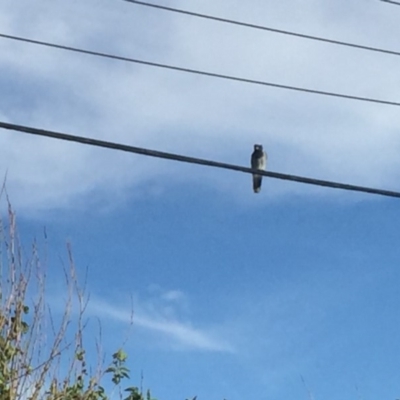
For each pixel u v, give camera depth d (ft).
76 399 45.73
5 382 44.50
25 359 45.21
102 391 46.85
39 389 44.98
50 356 45.65
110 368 49.34
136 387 49.65
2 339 45.16
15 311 45.52
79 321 46.57
